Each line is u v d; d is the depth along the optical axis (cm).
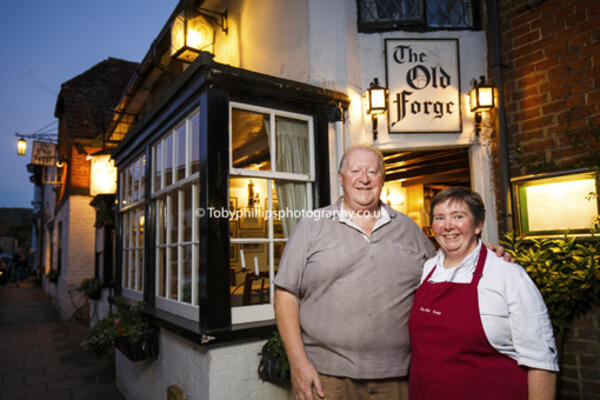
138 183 437
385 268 164
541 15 292
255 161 278
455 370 137
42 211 1795
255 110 273
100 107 1023
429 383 142
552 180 277
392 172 588
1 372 530
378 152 181
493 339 133
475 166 318
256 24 398
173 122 320
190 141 299
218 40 472
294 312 167
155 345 332
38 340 719
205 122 252
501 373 132
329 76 317
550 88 285
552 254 258
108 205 631
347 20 324
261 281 276
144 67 565
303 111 295
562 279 245
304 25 328
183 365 276
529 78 296
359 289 161
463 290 142
